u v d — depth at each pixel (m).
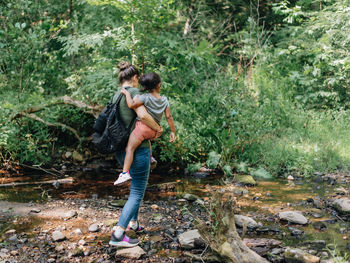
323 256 2.88
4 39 6.77
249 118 6.12
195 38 9.62
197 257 2.89
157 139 5.60
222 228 2.83
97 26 7.87
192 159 6.00
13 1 7.33
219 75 7.73
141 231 3.44
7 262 2.83
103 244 3.19
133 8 6.00
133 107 2.91
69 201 4.30
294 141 6.33
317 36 8.70
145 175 3.07
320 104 7.92
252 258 2.70
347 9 7.23
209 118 6.19
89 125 6.26
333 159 5.67
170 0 5.99
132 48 6.09
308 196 4.45
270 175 5.37
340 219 3.71
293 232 3.36
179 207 4.14
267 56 8.69
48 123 5.86
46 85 7.94
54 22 8.14
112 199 4.41
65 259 2.91
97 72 6.20
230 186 4.95
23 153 5.64
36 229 3.48
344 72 7.50
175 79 7.88
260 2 10.10
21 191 4.67
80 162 5.98
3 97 6.52
